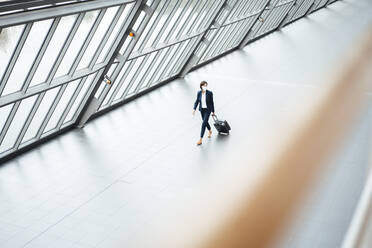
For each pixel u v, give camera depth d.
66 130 12.99
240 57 22.78
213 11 17.16
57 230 7.89
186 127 13.12
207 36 18.70
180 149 11.45
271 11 26.58
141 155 11.16
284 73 19.00
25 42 8.30
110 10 10.46
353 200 7.43
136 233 7.63
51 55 9.54
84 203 8.84
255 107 14.58
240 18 21.50
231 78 18.62
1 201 8.99
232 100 15.54
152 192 9.16
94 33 10.34
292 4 30.06
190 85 17.67
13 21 7.31
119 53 12.33
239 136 12.05
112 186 9.53
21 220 8.25
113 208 8.58
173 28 14.68
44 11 8.09
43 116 11.31
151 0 11.65
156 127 13.14
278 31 30.02
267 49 24.33
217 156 10.80
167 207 8.48
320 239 6.59
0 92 8.59
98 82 12.38
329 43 24.45
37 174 10.20
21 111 10.17
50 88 10.09
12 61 8.20
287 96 15.63
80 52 10.52
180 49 16.59
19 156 11.21
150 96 16.23
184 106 15.05
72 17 9.20
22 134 10.85
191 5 14.78
